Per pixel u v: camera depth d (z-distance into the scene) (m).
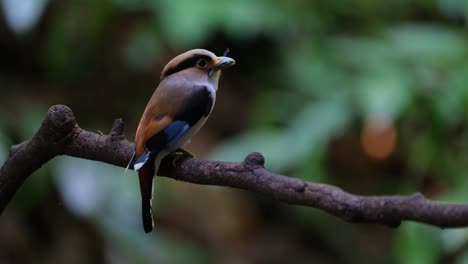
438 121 10.47
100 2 11.58
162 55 12.20
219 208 11.71
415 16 12.35
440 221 4.01
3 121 10.70
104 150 5.43
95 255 10.66
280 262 12.12
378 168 12.81
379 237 13.05
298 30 11.40
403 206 4.10
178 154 6.14
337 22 11.77
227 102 12.53
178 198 11.41
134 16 12.00
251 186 4.73
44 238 10.80
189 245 11.17
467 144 10.83
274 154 10.32
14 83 11.76
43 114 11.25
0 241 10.42
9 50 12.05
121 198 10.30
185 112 6.16
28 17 10.07
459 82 10.24
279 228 12.59
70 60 12.03
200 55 6.66
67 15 11.78
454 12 11.82
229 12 10.45
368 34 11.64
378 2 11.88
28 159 5.39
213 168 5.02
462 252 10.35
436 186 11.63
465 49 10.70
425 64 10.56
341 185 12.86
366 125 11.94
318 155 10.39
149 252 10.48
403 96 10.05
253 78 12.49
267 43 12.16
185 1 10.34
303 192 4.45
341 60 11.05
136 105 12.21
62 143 5.36
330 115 10.43
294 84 11.13
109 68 12.14
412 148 11.77
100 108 12.13
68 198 10.01
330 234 12.56
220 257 11.27
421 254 9.59
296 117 10.61
